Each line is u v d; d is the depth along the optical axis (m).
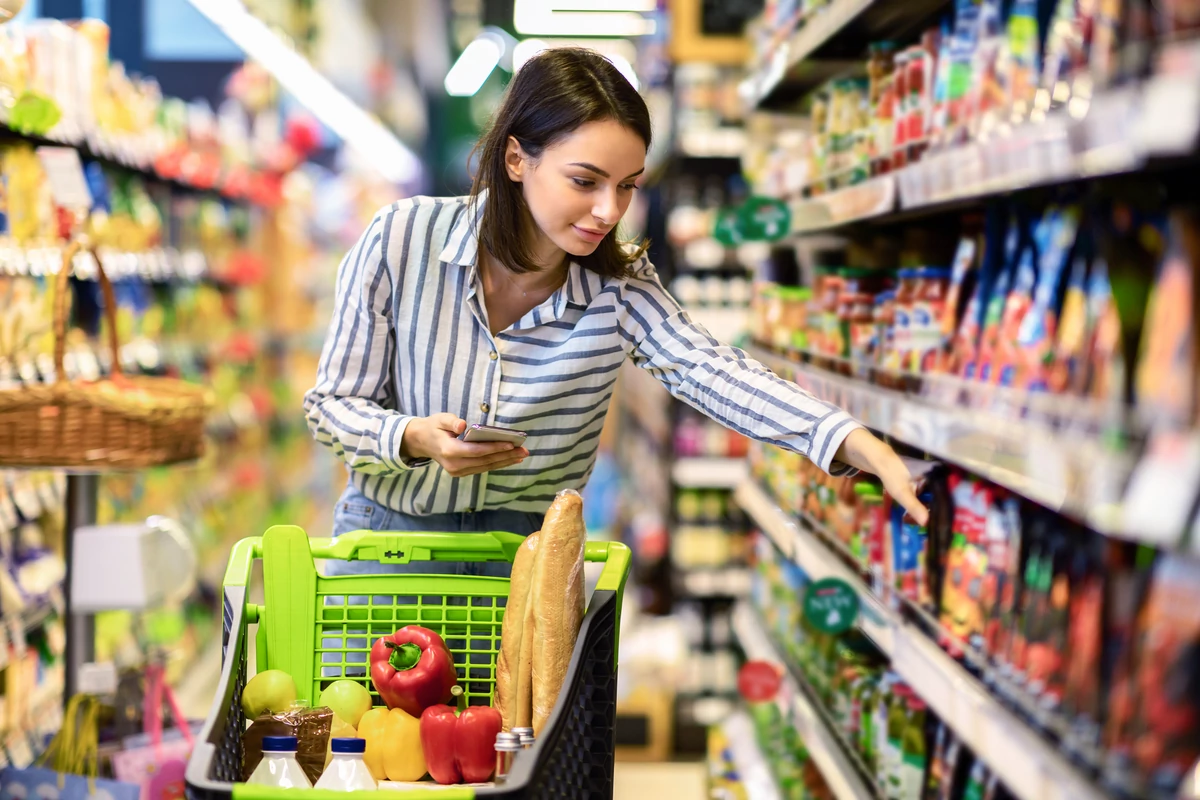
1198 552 1.10
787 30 3.60
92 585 2.94
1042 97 1.71
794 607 3.70
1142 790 1.32
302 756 1.78
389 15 13.30
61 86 4.14
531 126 1.87
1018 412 1.67
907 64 2.51
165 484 5.52
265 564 1.98
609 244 2.10
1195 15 1.24
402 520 2.26
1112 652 1.49
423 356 2.12
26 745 3.52
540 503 2.27
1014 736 1.60
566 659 1.77
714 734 4.46
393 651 1.92
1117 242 1.56
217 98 8.56
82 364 4.22
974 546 2.04
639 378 8.01
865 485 2.44
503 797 1.42
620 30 9.38
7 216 3.65
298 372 9.66
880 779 2.53
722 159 5.68
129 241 5.01
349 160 13.69
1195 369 1.29
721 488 5.60
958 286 2.28
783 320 3.82
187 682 5.38
